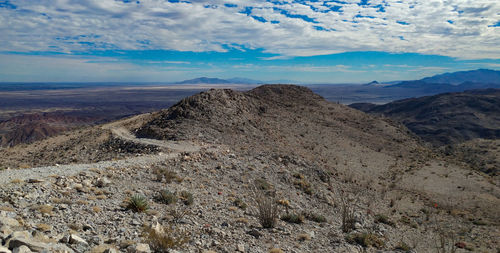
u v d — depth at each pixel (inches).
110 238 357.1
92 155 1457.9
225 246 426.0
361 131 3329.2
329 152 2369.6
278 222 624.4
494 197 1633.9
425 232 963.3
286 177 1195.3
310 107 3895.2
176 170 926.4
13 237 263.6
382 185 1749.5
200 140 1594.5
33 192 479.2
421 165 2437.3
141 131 1857.8
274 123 2728.8
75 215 415.5
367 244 599.8
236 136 1870.1
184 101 2267.5
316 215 775.1
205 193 756.6
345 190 1423.5
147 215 487.8
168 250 345.1
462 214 1289.4
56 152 1681.8
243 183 983.6
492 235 992.9
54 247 272.5
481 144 3897.6
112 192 586.2
